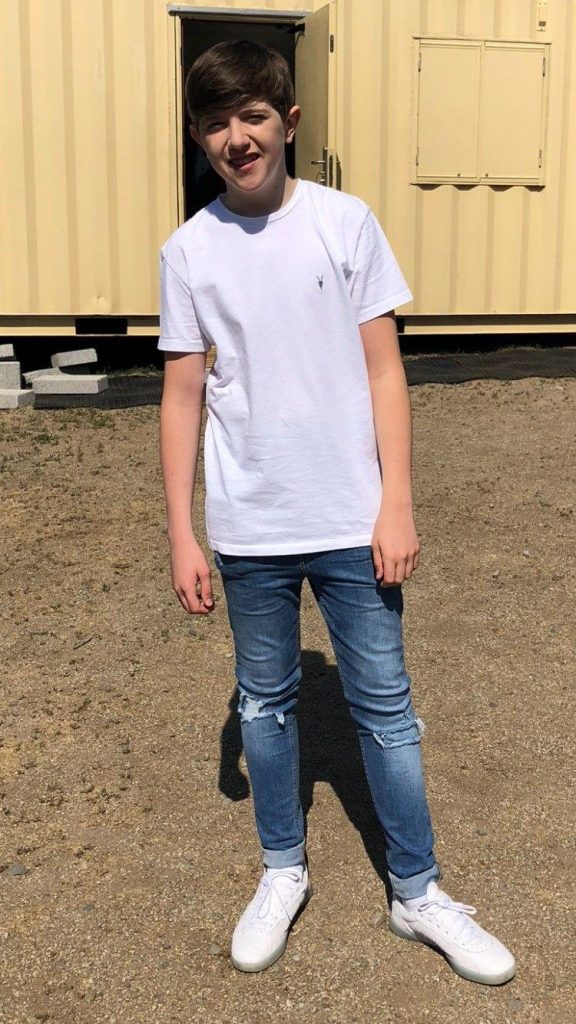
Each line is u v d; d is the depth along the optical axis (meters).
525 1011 2.48
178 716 3.82
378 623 2.51
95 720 3.80
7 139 8.62
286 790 2.70
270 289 2.38
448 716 3.77
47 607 4.75
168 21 8.59
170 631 4.50
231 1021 2.47
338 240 2.38
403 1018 2.47
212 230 2.42
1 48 8.48
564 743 3.60
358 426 2.47
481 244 9.34
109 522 5.79
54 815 3.27
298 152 9.39
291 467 2.45
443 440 7.18
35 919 2.82
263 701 2.65
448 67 8.98
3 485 6.41
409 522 2.47
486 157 9.19
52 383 8.42
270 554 2.49
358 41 8.80
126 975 2.62
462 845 3.07
